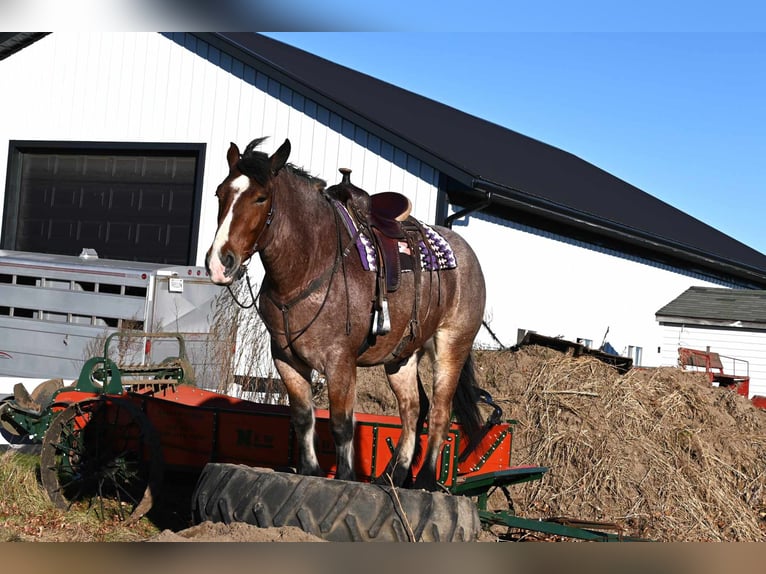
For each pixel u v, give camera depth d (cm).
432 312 691
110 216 1938
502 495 856
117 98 1903
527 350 1076
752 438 962
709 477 882
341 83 2223
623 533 781
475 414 750
